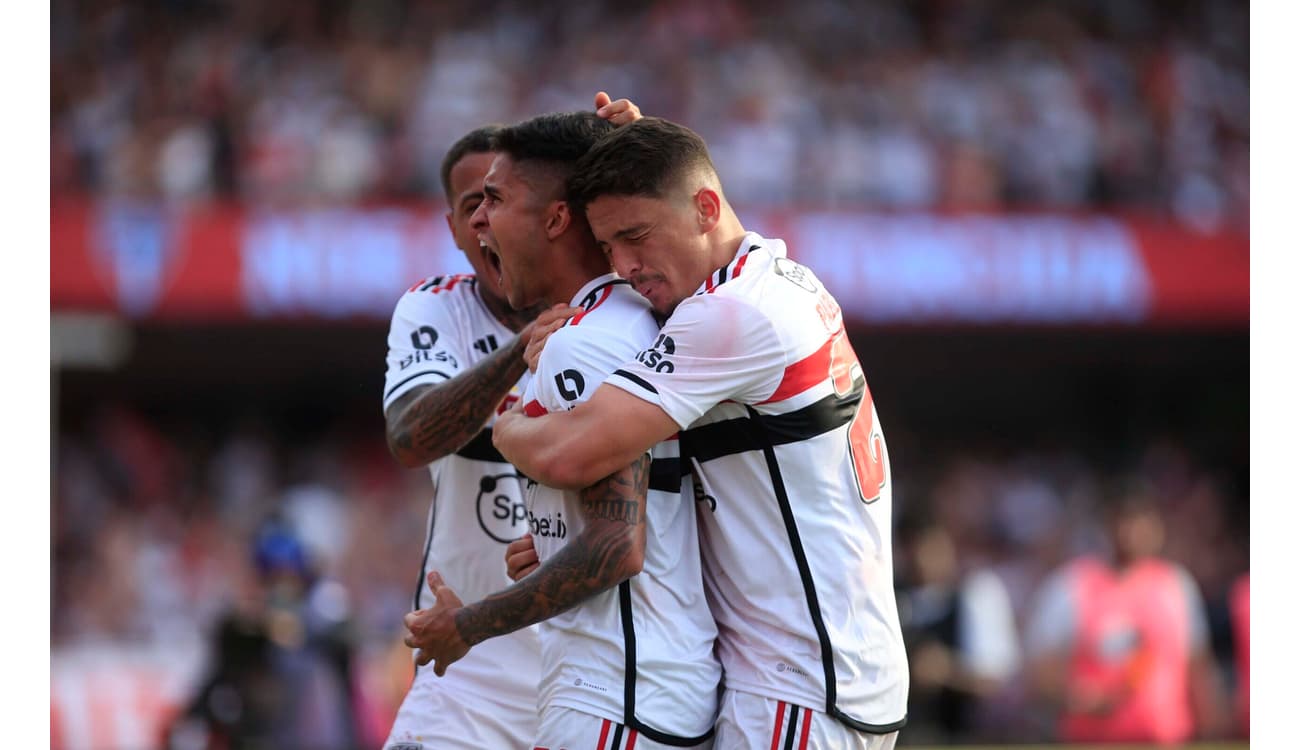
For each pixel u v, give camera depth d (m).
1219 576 46.72
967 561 42.31
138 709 30.23
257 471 44.34
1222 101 51.94
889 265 43.00
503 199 10.51
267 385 49.00
